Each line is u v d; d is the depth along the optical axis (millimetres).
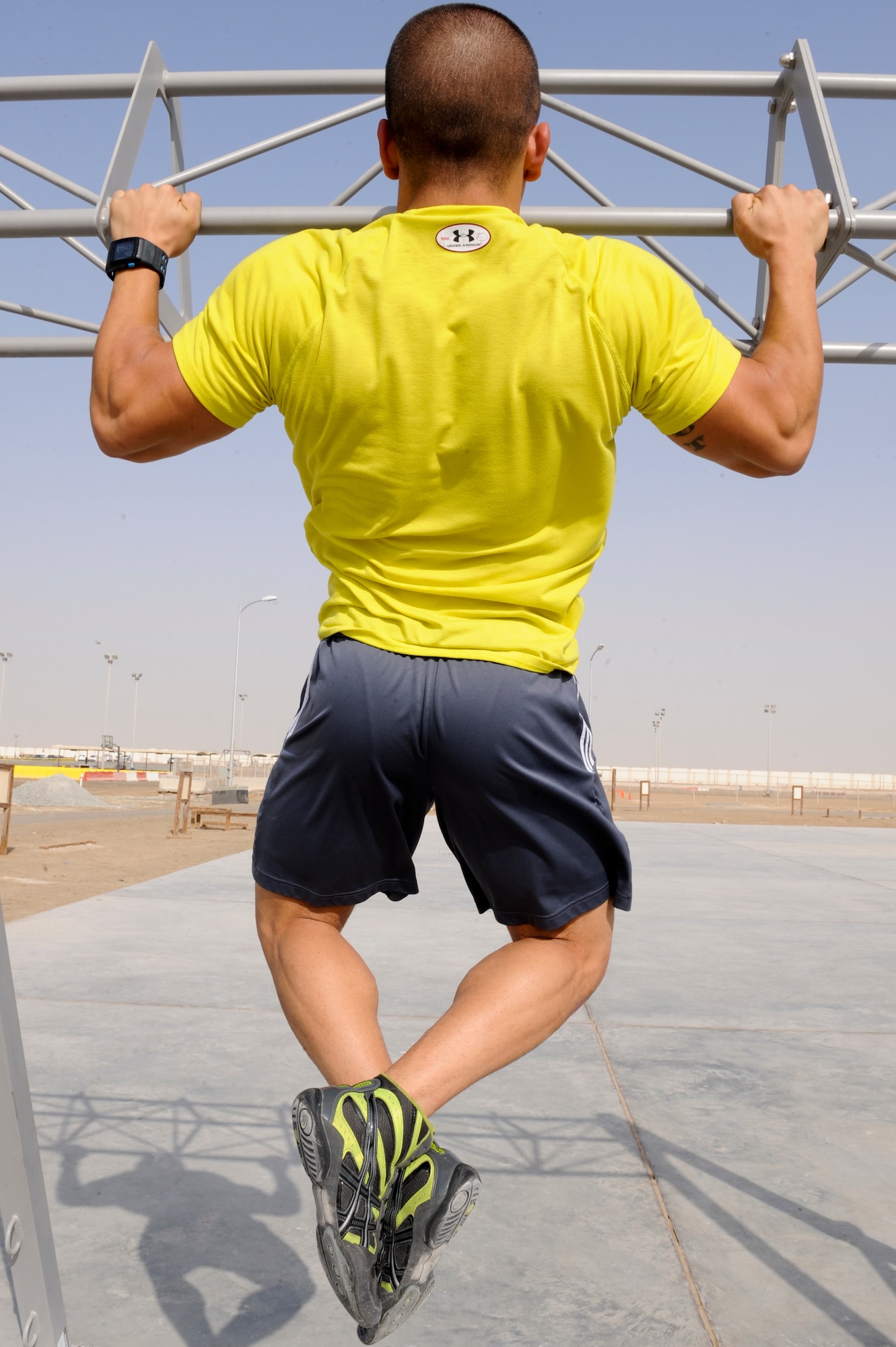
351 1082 1127
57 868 11562
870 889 10430
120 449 1310
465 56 1234
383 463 1183
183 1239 2420
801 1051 4176
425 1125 1036
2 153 2643
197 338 1249
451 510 1194
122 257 1434
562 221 2104
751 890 10062
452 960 5824
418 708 1185
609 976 5645
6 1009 1620
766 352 1340
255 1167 2855
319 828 1250
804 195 1547
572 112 2533
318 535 1343
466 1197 1050
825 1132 3221
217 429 1286
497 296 1147
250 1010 4562
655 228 2092
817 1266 2342
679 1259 2363
